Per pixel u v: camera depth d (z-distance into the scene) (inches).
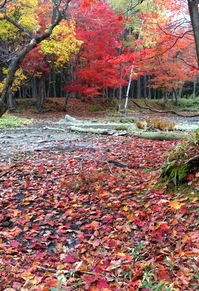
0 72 882.1
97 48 772.0
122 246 132.7
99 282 101.3
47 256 137.6
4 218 181.5
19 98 1130.7
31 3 576.1
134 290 97.3
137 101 1219.9
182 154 181.8
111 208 176.7
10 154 341.4
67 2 168.7
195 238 119.7
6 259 131.9
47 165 283.9
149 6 449.1
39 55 786.2
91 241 144.6
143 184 197.3
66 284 106.2
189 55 514.9
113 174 233.3
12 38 608.4
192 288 93.4
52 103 1061.8
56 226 170.4
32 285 107.3
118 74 852.6
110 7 773.3
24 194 217.9
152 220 145.9
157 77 987.9
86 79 876.0
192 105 1263.5
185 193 161.2
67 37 661.3
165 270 104.7
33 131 565.3
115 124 617.0
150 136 422.9
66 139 454.3
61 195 208.7
